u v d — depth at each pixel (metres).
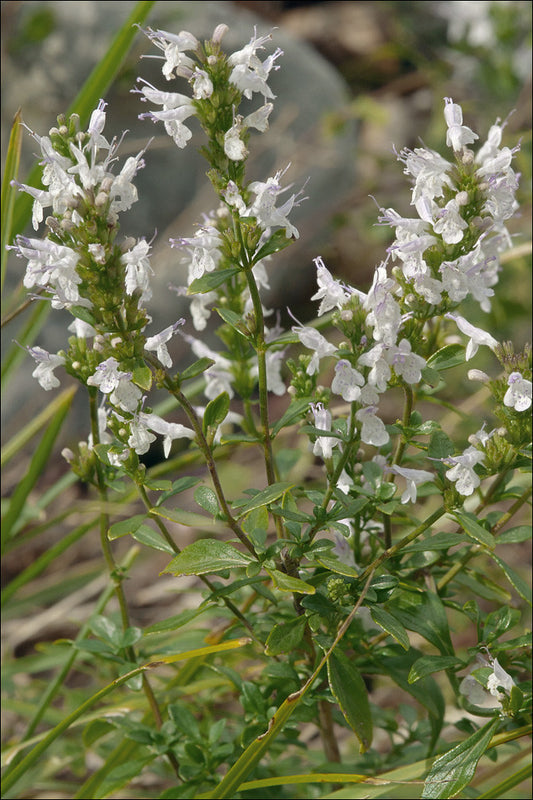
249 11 2.39
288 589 0.78
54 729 0.87
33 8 1.58
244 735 0.84
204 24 1.70
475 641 1.04
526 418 0.80
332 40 2.35
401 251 0.79
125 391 0.79
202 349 0.89
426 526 0.80
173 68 0.80
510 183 0.79
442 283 0.79
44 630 1.21
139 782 0.99
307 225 1.69
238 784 0.83
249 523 0.81
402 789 0.88
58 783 0.99
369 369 0.79
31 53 1.56
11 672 1.02
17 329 1.42
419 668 0.81
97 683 1.04
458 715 0.96
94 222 0.78
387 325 0.78
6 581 1.30
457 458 0.79
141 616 1.19
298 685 0.84
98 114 0.79
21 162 1.53
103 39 1.58
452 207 0.79
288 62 1.77
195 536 1.27
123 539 1.33
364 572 0.82
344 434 0.81
